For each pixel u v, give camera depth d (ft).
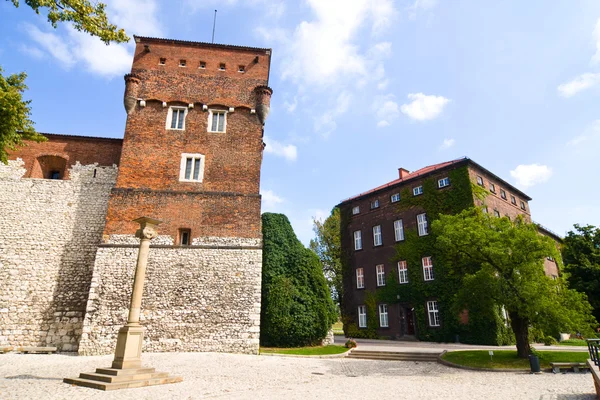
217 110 77.36
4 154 52.90
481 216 62.69
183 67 79.46
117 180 69.46
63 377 39.04
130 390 32.68
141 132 73.46
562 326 48.93
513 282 54.24
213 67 80.69
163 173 71.41
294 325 70.69
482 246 55.72
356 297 116.57
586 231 111.04
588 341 34.81
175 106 76.48
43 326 64.90
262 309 73.15
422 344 86.12
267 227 81.56
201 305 63.00
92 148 77.77
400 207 110.52
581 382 40.45
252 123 77.61
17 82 51.98
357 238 121.60
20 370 43.86
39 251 69.00
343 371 50.47
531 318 51.49
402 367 54.90
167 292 63.00
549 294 52.75
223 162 73.77
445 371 51.21
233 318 62.95
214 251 66.49
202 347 60.85
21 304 65.51
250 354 61.11
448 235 58.49
